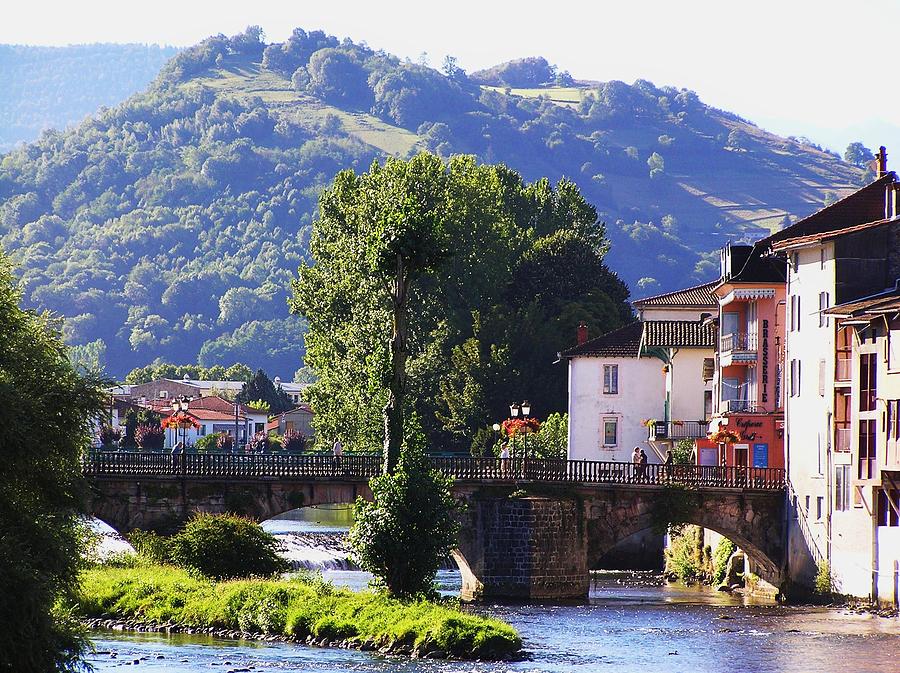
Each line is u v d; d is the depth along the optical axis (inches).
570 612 7401.6
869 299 7785.4
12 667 4190.5
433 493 6520.7
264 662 5487.2
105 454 7815.0
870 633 6609.3
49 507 4495.6
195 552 7450.8
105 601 6732.3
